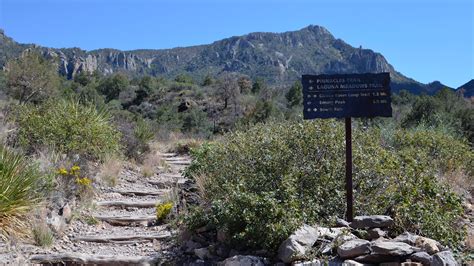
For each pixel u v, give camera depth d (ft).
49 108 32.04
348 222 16.63
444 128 37.60
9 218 17.67
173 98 155.94
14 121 30.22
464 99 72.69
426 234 16.12
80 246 18.83
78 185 23.82
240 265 14.62
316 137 20.34
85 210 22.45
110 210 23.57
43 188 20.95
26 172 19.67
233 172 20.56
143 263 16.94
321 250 14.49
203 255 16.65
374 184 18.76
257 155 20.45
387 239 14.98
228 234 16.44
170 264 16.83
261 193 16.52
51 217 19.84
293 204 16.10
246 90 172.35
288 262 14.34
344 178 18.94
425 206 17.30
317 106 17.15
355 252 13.82
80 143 28.71
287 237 15.06
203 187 21.83
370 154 20.51
